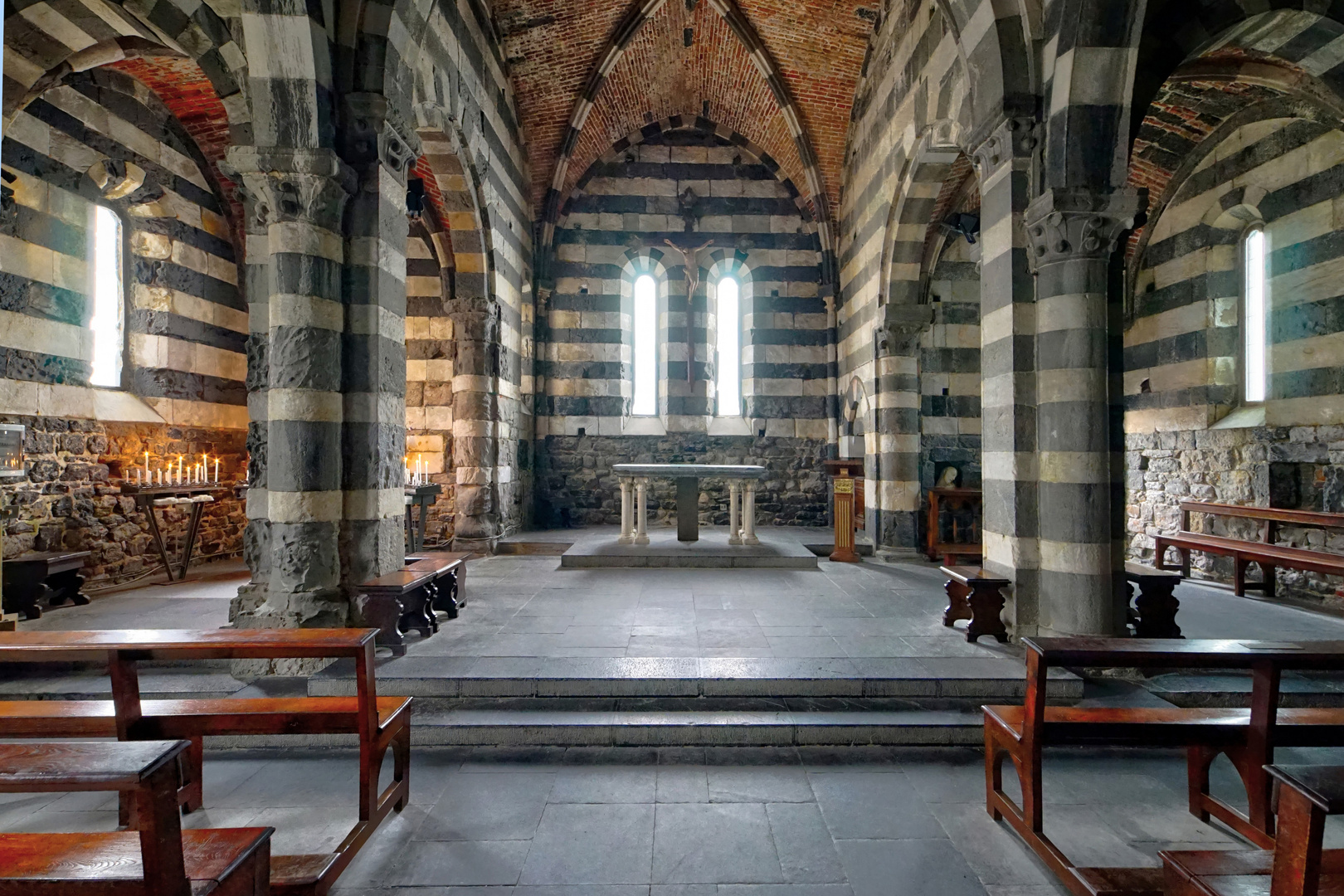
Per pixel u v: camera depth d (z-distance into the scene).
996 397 4.82
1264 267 7.40
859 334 9.34
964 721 3.74
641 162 10.99
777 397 11.02
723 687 3.99
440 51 6.18
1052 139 4.36
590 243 10.93
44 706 2.98
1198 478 7.88
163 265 7.39
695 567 7.48
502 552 8.66
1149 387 8.64
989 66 4.70
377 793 2.95
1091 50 4.14
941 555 7.90
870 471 8.66
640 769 3.46
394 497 4.86
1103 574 4.23
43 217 6.08
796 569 7.46
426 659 4.31
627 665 4.21
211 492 7.77
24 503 5.89
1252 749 2.78
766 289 11.02
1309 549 6.30
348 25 4.52
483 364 8.48
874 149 8.39
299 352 4.32
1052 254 4.33
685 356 11.05
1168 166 8.00
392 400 4.82
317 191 4.30
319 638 2.82
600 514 10.89
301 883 2.34
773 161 10.96
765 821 3.01
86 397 6.52
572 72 9.22
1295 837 1.67
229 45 4.48
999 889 2.54
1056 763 3.52
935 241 9.30
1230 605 6.13
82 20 5.08
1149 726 2.79
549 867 2.67
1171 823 2.96
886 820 3.02
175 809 1.70
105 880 1.66
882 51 7.96
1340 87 4.79
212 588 6.43
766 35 8.91
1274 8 4.29
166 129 7.32
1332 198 6.29
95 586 6.48
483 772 3.43
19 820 2.96
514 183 9.37
